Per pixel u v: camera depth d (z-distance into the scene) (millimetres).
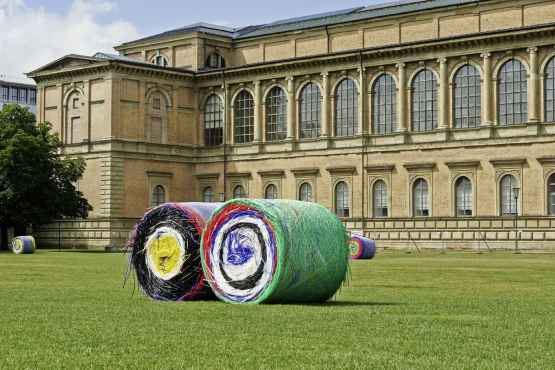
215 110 100312
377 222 86875
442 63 83312
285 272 23781
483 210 80625
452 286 32250
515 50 79500
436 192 83500
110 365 14328
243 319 20297
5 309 22500
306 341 16812
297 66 93188
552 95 77875
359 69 88812
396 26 91875
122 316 20906
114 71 93500
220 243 24688
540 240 76875
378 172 87188
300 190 92938
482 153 80875
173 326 18922
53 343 16516
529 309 23094
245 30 110062
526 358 15156
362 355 15328
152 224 26219
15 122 85250
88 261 55781
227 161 98625
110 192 92562
